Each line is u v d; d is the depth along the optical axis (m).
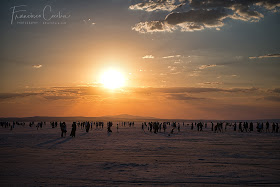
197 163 12.13
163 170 10.34
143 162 12.40
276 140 26.52
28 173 9.69
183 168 10.79
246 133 41.81
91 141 24.72
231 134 38.56
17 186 7.75
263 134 38.69
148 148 18.66
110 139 27.56
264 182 8.34
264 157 14.13
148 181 8.42
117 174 9.52
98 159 13.34
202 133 41.84
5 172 9.87
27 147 18.95
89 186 7.75
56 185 7.86
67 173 9.70
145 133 41.78
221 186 7.82
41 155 14.77
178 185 7.91
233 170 10.33
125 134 38.28
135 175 9.35
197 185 7.92
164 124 46.03
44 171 10.09
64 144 21.41
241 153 15.85
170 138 29.59
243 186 7.84
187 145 21.06
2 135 34.09
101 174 9.53
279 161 12.73
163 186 7.79
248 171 10.12
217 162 12.41
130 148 18.62
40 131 46.44
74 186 7.75
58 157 14.02
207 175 9.36
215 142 24.14
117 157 14.09
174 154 15.39
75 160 12.97
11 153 15.55
